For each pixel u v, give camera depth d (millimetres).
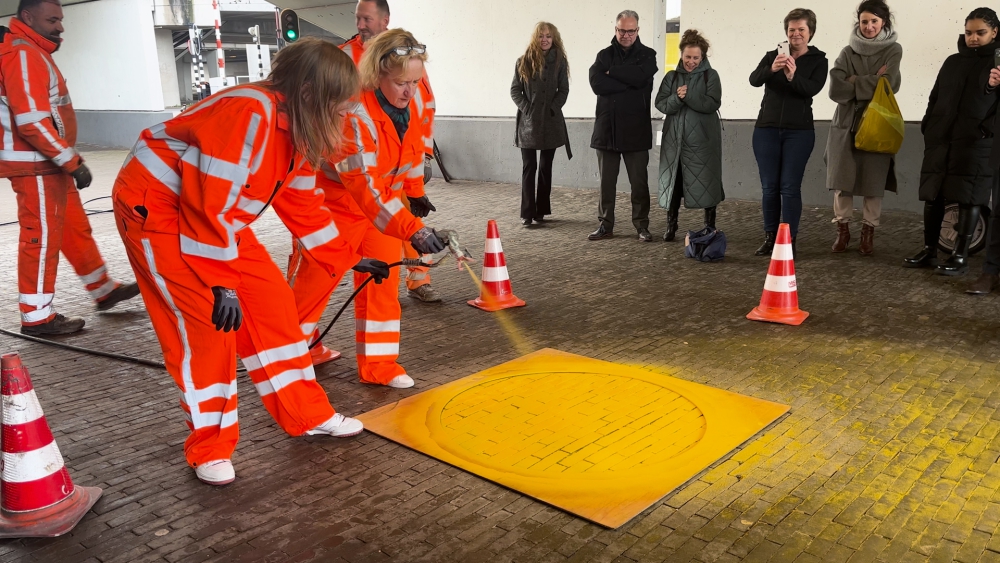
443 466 2988
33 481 2617
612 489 2746
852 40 6090
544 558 2389
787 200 6289
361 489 2838
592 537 2494
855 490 2750
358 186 3225
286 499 2783
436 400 3596
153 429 3412
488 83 10984
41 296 4730
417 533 2545
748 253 6586
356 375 3990
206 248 2598
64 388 3910
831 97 6203
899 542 2432
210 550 2479
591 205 9047
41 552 2486
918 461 2957
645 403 3520
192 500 2789
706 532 2508
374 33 4148
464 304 5270
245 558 2432
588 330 4660
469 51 11039
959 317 4719
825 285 5492
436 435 3229
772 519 2574
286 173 2740
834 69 6188
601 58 6996
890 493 2727
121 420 3512
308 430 3180
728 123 8883
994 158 4953
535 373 3912
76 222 4973
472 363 4145
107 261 6824
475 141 11242
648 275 5934
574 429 3260
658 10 9328
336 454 3115
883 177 6160
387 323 3797
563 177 10422
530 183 7844
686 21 8914
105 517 2686
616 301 5262
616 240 7219
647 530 2527
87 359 4340
